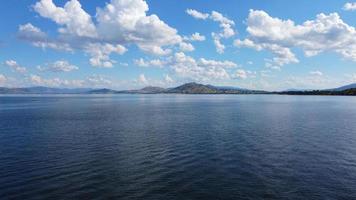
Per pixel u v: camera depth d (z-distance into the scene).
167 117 99.00
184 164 38.06
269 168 36.25
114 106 173.75
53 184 30.72
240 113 115.56
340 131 65.25
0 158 40.91
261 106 167.75
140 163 38.62
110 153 44.09
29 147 48.25
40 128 70.62
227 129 68.38
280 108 147.75
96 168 36.34
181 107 161.12
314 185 30.52
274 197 27.56
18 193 28.34
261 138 56.09
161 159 40.62
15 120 89.38
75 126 74.56
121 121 86.44
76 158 41.09
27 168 36.22
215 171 35.06
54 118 95.88
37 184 30.70
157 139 55.19
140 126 74.38
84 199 27.08
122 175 33.66
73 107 161.88
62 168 36.28
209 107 159.75
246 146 48.84
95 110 136.12
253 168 36.25
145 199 27.09
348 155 42.81
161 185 30.50
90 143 51.62
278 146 48.88
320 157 41.66
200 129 68.50
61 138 56.59
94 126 74.56
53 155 42.81
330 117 97.94
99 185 30.52
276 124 78.06
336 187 30.02
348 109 138.38
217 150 45.84
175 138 56.19
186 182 31.33
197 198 27.31
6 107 161.75
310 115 105.81
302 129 68.44
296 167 36.69
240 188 29.66
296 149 46.66
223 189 29.42
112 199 27.09
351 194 28.25
